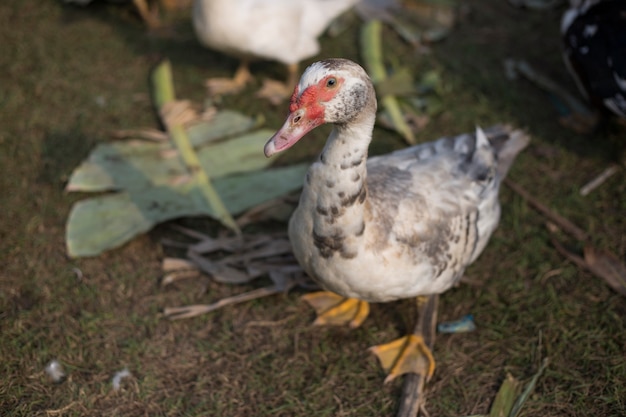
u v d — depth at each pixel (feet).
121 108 5.45
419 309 4.29
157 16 6.25
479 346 4.25
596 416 3.98
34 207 4.81
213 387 4.07
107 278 4.50
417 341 4.21
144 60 5.84
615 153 5.24
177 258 4.61
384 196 3.92
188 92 5.63
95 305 4.37
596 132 5.37
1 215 4.74
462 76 5.81
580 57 5.00
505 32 6.19
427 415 3.99
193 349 4.22
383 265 3.84
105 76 5.69
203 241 4.65
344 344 4.26
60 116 5.36
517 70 5.83
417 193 4.01
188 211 4.75
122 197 4.82
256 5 5.25
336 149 3.66
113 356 4.17
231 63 5.89
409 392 4.03
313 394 4.05
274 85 5.62
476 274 4.58
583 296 4.46
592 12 5.06
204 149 5.16
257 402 4.02
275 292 4.43
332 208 3.72
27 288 4.42
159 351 4.20
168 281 4.49
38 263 4.54
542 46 6.05
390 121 5.36
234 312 4.38
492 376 4.14
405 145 5.28
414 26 6.23
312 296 4.43
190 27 6.17
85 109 5.42
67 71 5.69
